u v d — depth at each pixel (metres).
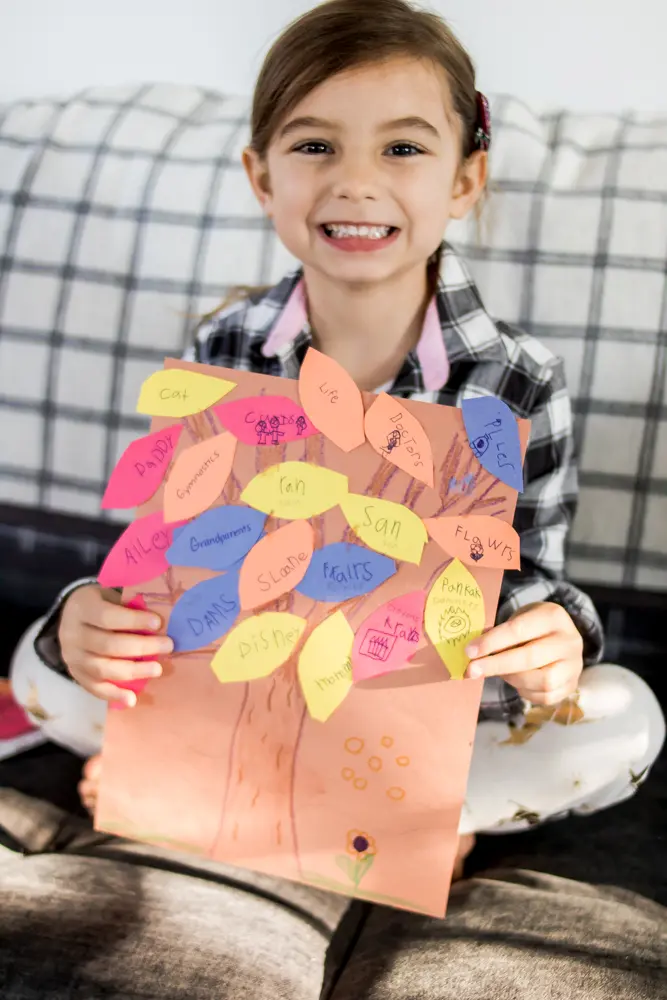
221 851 0.68
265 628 0.65
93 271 0.99
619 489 0.93
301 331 0.85
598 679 0.79
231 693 0.66
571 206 0.91
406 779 0.64
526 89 1.05
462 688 0.63
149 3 1.09
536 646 0.66
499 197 0.93
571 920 0.66
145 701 0.67
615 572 0.94
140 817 0.69
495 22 1.03
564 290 0.92
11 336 1.02
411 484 0.63
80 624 0.69
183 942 0.63
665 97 1.03
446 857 0.64
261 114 0.75
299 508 0.64
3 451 1.04
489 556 0.63
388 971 0.62
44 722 0.82
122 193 0.99
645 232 0.90
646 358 0.90
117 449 1.01
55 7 1.11
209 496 0.65
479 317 0.85
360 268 0.74
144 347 0.99
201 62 1.10
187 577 0.65
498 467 0.63
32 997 0.59
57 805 0.82
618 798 0.79
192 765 0.67
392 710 0.64
